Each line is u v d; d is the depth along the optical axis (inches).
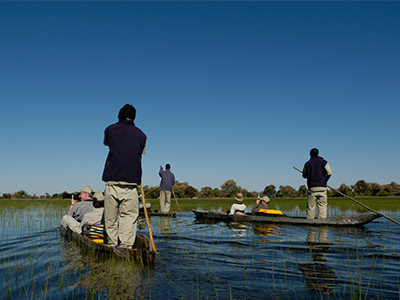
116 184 178.7
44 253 189.6
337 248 200.2
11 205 869.2
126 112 192.2
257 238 242.5
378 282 129.6
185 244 217.5
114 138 182.9
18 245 220.2
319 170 355.3
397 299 110.9
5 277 142.2
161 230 293.4
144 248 181.2
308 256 177.9
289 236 252.7
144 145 193.5
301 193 3885.3
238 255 180.9
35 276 142.6
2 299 115.8
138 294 117.9
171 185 511.2
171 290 122.0
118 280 134.3
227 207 746.8
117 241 189.6
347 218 323.6
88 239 194.2
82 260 169.3
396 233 268.1
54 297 116.3
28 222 372.5
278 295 116.0
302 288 123.3
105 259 170.7
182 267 154.3
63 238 245.0
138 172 185.3
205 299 112.3
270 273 143.5
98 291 121.4
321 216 355.6
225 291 120.6
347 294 116.2
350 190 3031.5
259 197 416.8
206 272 145.5
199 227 317.4
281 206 707.4
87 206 279.3
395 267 152.9
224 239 238.2
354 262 163.6
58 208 677.9
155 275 141.0
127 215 185.0
